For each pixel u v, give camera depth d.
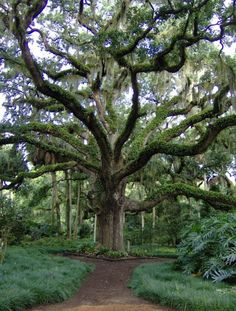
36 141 17.55
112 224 17.28
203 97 17.89
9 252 13.55
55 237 24.72
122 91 18.88
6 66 18.31
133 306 7.02
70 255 16.61
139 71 14.14
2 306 6.20
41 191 24.91
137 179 22.02
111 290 9.39
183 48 13.04
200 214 21.61
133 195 28.59
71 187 27.64
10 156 21.09
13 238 16.98
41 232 24.25
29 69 13.12
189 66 16.83
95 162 18.39
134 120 16.02
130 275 11.60
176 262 11.16
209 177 24.23
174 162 23.53
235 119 12.72
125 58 14.75
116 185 17.12
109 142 17.39
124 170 16.48
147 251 18.62
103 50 13.65
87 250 16.83
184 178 23.50
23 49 12.73
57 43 18.62
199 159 22.64
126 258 15.79
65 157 18.06
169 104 19.27
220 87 16.28
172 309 6.86
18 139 17.38
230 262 9.12
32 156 21.67
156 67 13.75
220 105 14.60
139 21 12.64
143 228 22.73
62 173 30.42
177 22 15.11
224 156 22.05
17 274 8.70
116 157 17.41
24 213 13.43
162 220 23.06
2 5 13.52
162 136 16.91
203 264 9.92
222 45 13.12
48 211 31.14
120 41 12.71
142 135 18.62
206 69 17.02
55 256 14.88
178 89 19.92
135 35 13.02
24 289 7.20
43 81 13.61
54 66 18.86
